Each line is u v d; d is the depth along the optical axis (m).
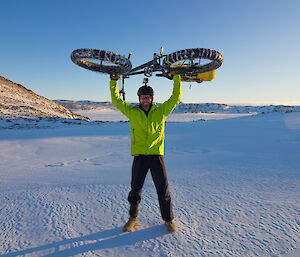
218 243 2.04
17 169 5.07
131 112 2.34
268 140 9.02
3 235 2.17
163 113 2.34
